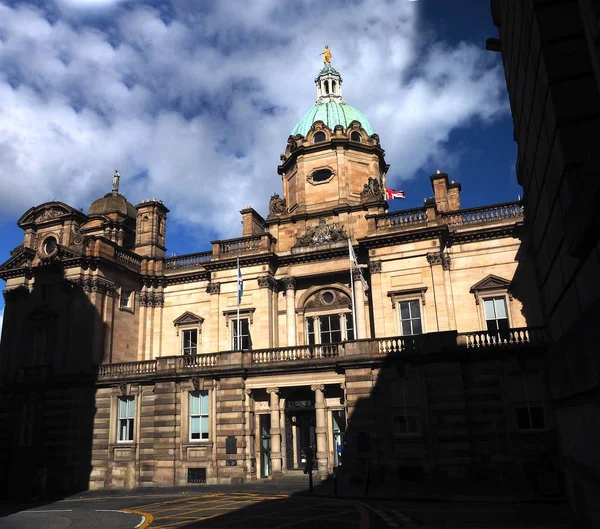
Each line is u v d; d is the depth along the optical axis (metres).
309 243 42.12
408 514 18.39
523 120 11.38
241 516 19.30
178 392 36.56
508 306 34.78
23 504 30.58
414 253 36.94
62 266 41.31
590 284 7.43
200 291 44.41
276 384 34.38
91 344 39.09
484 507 20.11
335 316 41.19
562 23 8.30
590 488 8.62
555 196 8.80
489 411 28.94
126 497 30.58
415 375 30.72
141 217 47.66
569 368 9.17
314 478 31.64
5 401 40.91
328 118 49.75
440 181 39.56
